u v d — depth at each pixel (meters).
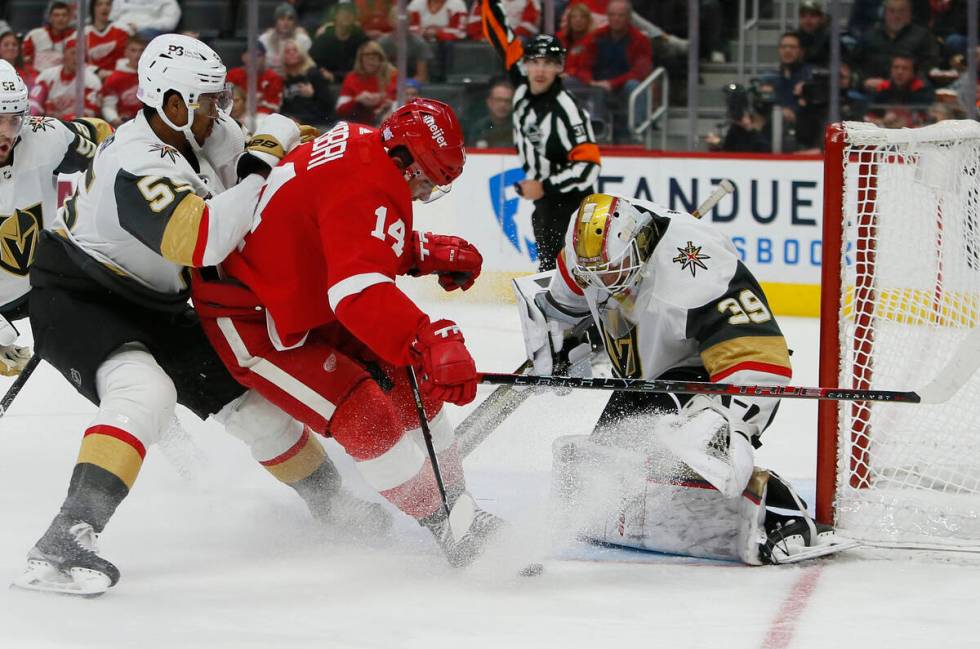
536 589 7.03
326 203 7.08
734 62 19.59
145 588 6.88
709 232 7.77
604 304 8.01
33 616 6.25
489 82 20.11
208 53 7.53
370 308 6.92
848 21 19.30
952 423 8.72
